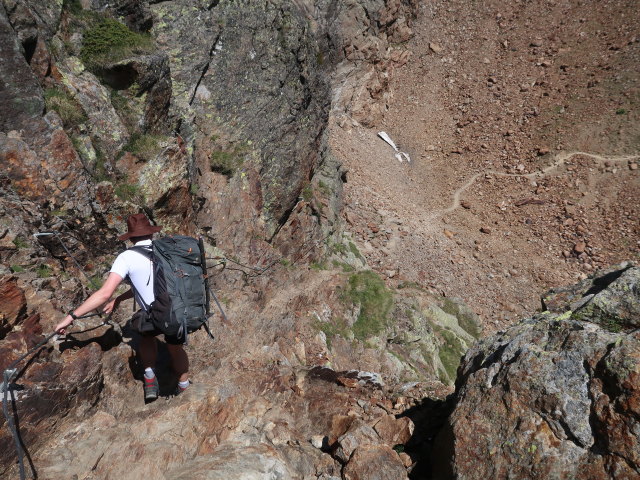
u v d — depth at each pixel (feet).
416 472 14.93
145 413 14.01
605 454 11.05
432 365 36.42
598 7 106.63
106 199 20.30
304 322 28.84
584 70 98.89
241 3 35.32
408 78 103.35
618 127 88.74
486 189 84.99
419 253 65.05
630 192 80.07
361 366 30.81
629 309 12.71
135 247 12.86
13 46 18.42
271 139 36.60
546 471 11.51
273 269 32.48
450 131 96.78
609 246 74.08
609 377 11.54
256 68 35.96
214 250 27.20
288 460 14.62
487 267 69.82
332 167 51.03
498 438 12.59
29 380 11.94
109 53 23.80
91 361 13.52
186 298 12.73
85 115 21.97
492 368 13.85
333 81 90.17
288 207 39.04
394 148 92.22
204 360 18.54
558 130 91.56
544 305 16.14
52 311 14.23
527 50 104.88
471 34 108.68
